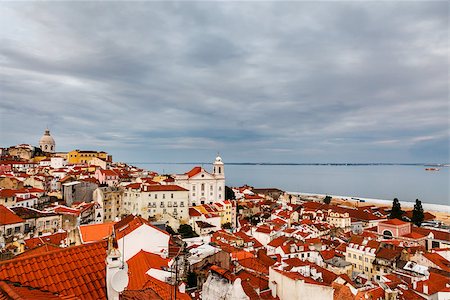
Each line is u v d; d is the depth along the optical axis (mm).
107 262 18078
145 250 46688
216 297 31031
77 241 57719
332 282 64500
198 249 60094
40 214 89250
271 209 190375
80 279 18219
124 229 48875
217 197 192000
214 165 196625
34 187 133500
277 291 45781
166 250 47750
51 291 16781
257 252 89750
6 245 60656
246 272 53500
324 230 129375
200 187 188000
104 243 21328
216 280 32312
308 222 141750
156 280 34719
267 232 113812
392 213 178250
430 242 116438
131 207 136375
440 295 60969
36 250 47844
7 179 124250
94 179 152750
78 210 100688
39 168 189500
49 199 124875
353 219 162750
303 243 94625
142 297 21844
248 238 107875
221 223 156250
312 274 67500
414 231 125688
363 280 81438
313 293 42812
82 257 19625
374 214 181500
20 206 98125
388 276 73625
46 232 88188
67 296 16031
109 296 17531
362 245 93062
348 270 87938
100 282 18625
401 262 83062
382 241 97062
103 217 127375
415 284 65625
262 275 54312
